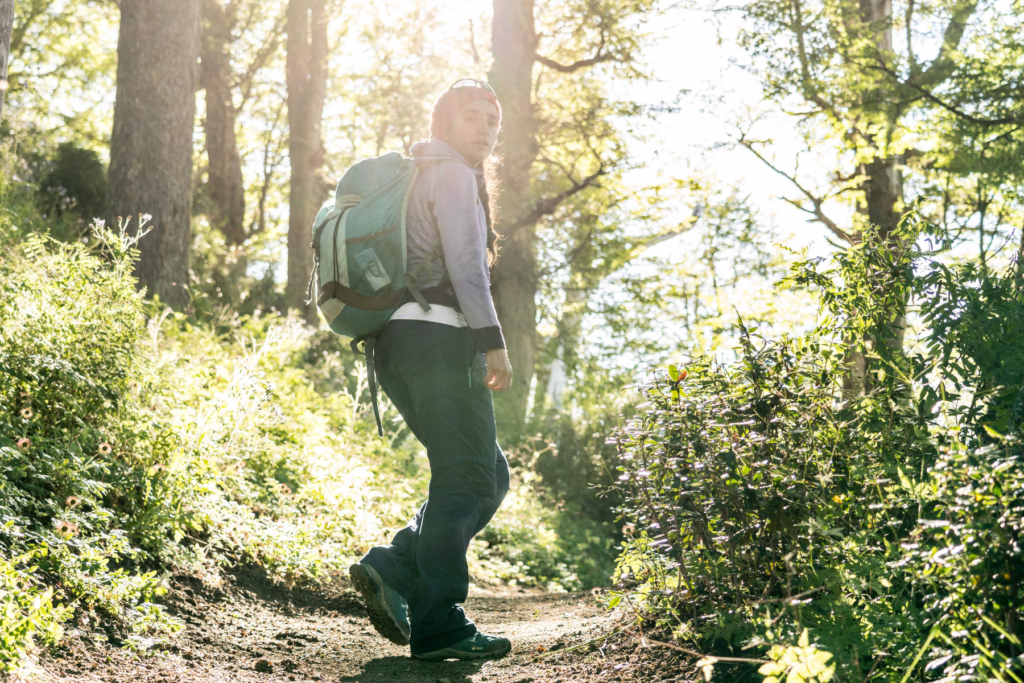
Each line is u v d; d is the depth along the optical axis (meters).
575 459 13.08
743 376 2.82
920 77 10.50
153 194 9.51
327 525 5.27
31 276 4.04
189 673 2.59
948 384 2.51
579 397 16.53
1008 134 9.44
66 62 25.09
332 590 4.57
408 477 8.24
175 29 9.73
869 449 2.48
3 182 6.71
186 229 9.77
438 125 3.23
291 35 20.44
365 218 2.98
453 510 2.93
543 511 10.32
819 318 2.81
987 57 10.13
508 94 15.98
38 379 3.86
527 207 15.77
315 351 12.66
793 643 1.97
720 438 2.61
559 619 4.11
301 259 19.36
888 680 1.86
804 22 12.44
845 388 2.76
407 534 3.19
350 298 2.96
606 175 17.50
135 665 2.58
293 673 2.80
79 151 12.23
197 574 3.91
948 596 1.79
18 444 3.37
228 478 4.87
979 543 1.72
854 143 12.62
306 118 20.08
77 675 2.35
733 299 14.43
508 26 16.22
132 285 4.64
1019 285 2.44
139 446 4.06
